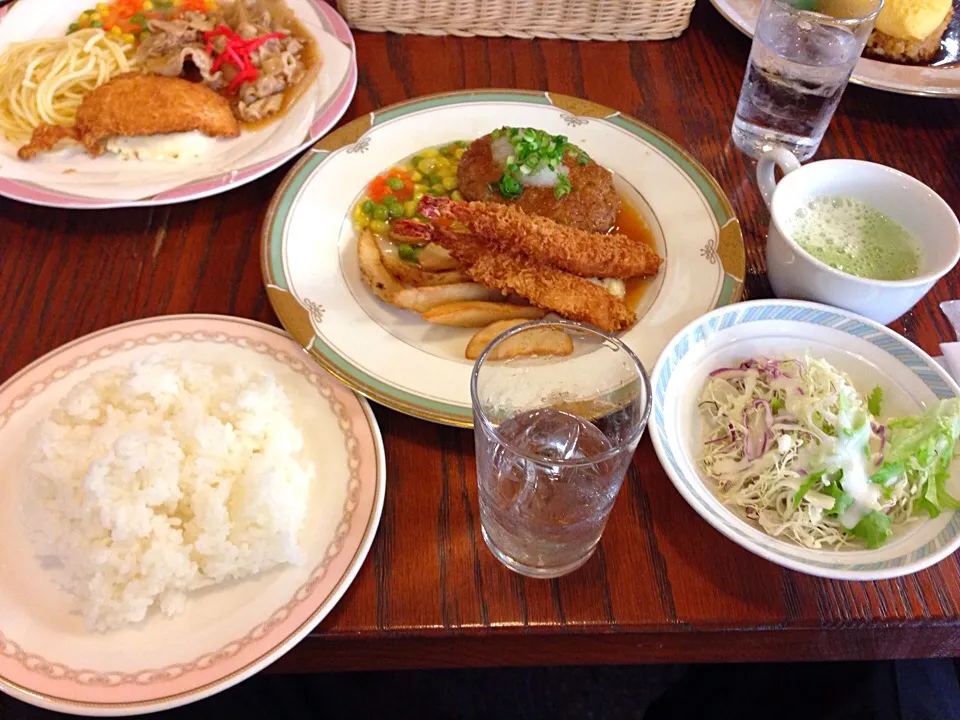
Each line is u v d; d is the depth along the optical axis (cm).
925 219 43
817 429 36
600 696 64
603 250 46
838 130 56
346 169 51
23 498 36
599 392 38
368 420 39
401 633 34
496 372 36
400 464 39
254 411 37
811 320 41
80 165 52
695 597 35
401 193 51
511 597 35
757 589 35
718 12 64
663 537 37
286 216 47
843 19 48
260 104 56
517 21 61
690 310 44
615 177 52
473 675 63
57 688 31
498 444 32
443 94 55
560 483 33
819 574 32
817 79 49
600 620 35
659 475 39
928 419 36
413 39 62
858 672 48
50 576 34
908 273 43
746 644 36
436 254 48
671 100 58
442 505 37
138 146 53
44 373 40
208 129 54
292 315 43
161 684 31
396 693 60
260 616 33
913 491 35
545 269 45
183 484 35
